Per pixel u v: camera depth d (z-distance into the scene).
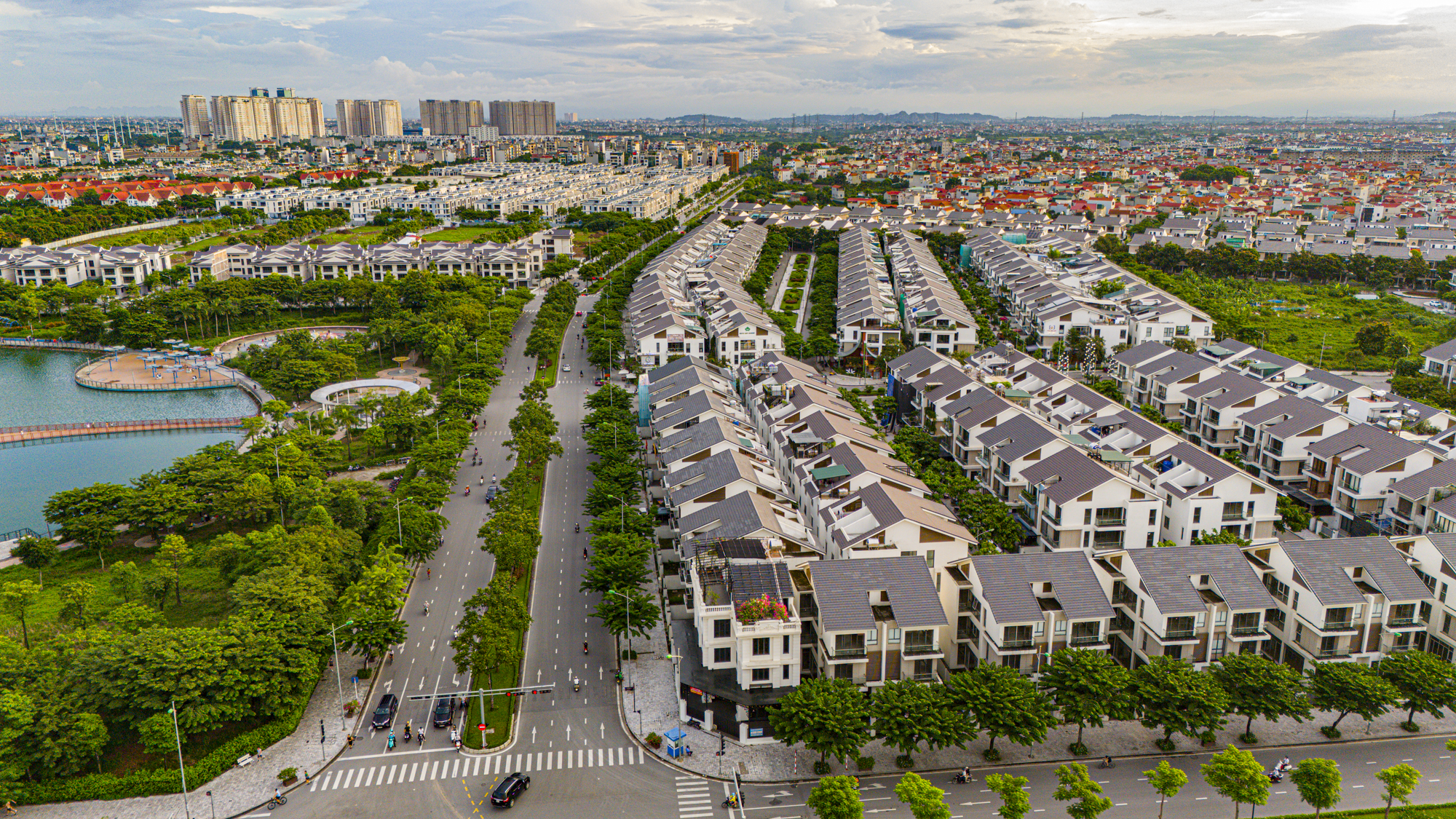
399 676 133.50
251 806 107.25
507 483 197.00
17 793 106.81
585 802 108.50
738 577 124.75
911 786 99.19
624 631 135.50
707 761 115.75
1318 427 190.12
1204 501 160.88
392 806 107.62
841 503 156.75
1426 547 135.25
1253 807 105.62
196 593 158.62
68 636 126.50
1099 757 115.88
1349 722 122.88
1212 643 123.75
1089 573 125.94
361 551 162.50
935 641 120.25
